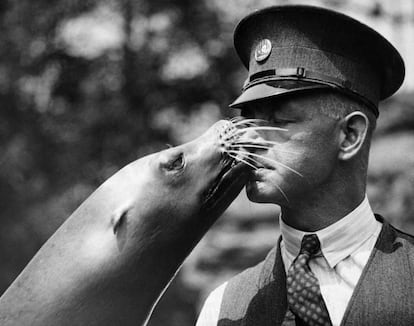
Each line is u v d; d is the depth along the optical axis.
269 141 3.33
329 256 3.35
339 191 3.35
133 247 3.75
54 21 16.14
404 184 10.31
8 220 15.81
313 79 3.30
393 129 11.03
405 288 3.20
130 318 3.78
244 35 3.64
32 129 16.19
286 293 3.43
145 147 16.56
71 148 16.34
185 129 16.62
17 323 3.62
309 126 3.27
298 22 3.39
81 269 3.70
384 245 3.36
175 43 16.23
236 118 3.83
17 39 16.03
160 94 16.39
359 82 3.39
